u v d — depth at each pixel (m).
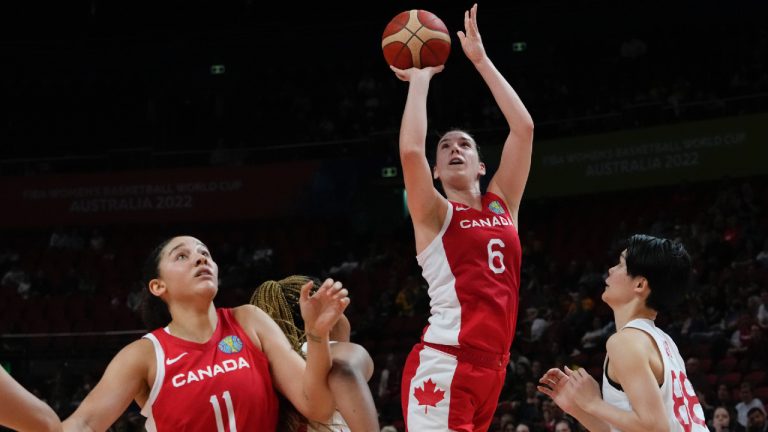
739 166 16.09
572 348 12.38
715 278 12.79
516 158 4.20
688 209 15.81
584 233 16.33
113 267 17.55
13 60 21.25
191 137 20.20
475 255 3.93
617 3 19.09
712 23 18.61
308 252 17.58
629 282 3.60
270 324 3.22
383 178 18.00
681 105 16.72
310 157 19.02
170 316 3.26
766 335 11.14
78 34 21.12
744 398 9.64
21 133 20.45
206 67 20.86
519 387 10.95
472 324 3.86
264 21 20.77
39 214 19.02
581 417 3.53
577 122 17.84
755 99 16.62
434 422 3.84
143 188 18.94
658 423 3.20
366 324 14.16
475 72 19.27
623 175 16.89
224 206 18.73
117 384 2.99
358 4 20.53
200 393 2.99
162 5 20.98
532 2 19.47
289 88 20.19
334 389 2.94
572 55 18.98
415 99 4.04
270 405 3.07
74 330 15.63
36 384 14.39
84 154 20.14
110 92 20.72
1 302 16.42
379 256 16.53
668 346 3.47
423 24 4.14
